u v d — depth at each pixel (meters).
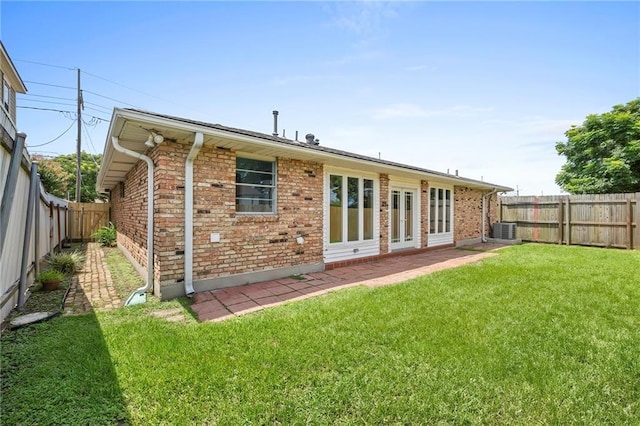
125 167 7.97
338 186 8.02
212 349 3.08
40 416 2.08
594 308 4.32
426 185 10.90
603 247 11.51
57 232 11.14
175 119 4.73
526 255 9.48
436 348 3.08
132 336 3.40
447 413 2.14
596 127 15.12
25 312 4.29
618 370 2.69
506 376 2.60
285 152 6.14
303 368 2.72
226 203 5.75
